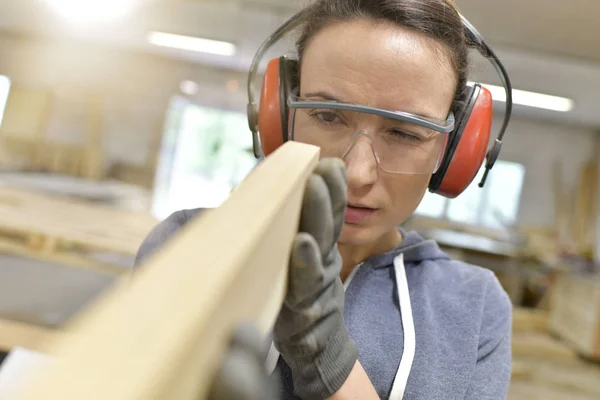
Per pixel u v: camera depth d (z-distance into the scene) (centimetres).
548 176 810
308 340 52
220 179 768
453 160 81
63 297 249
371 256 89
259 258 29
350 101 69
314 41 72
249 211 30
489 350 84
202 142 782
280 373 75
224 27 545
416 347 78
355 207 72
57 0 479
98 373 18
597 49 464
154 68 776
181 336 20
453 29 72
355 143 69
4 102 774
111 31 648
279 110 81
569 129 810
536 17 411
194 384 22
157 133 775
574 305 544
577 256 651
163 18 538
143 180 755
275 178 37
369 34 68
